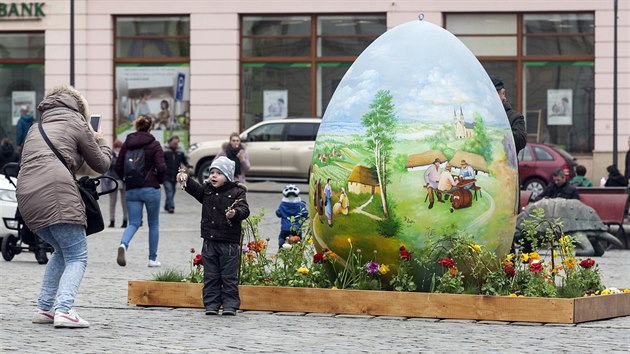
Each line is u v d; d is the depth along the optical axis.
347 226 13.31
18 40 45.03
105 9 44.44
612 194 25.11
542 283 13.11
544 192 25.08
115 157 28.70
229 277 12.95
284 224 20.05
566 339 11.38
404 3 43.28
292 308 13.20
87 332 11.55
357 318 12.75
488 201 13.23
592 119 42.97
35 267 18.97
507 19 43.25
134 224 19.19
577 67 43.00
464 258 13.06
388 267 13.31
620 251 24.45
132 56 44.62
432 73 13.36
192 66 44.28
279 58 44.06
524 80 43.28
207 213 12.96
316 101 43.88
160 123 44.59
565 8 42.75
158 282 13.60
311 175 13.84
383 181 13.08
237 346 10.74
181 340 11.08
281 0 43.75
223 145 33.97
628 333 11.84
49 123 12.00
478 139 13.25
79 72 44.62
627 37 42.62
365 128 13.26
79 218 11.79
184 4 44.19
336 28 43.81
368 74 13.50
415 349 10.67
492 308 12.60
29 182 11.77
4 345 10.68
